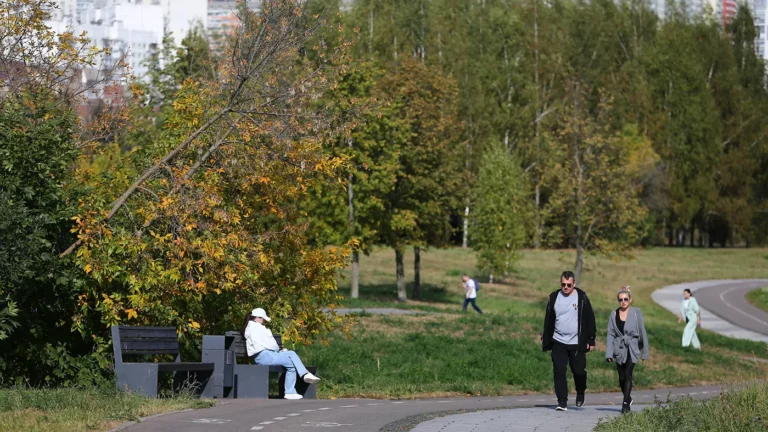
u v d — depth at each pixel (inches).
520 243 2635.3
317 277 815.1
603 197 2044.8
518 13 3804.1
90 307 672.4
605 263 3435.0
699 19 4382.4
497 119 3521.2
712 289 2859.3
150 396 589.9
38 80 734.5
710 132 4005.9
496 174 2630.4
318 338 1106.1
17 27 730.2
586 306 617.9
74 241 680.4
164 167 721.0
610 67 3905.0
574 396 885.2
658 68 3998.5
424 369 960.3
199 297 700.7
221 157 755.4
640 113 3949.3
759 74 4416.8
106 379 659.4
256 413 530.3
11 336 637.9
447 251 3440.0
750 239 4387.3
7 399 498.9
